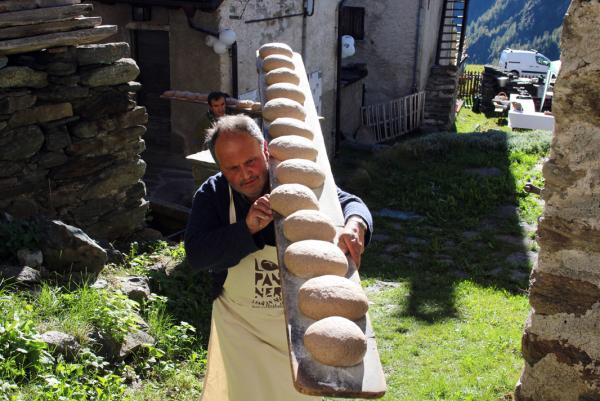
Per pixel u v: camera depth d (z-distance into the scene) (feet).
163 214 24.34
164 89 34.24
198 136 22.03
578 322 7.66
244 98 33.37
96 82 18.06
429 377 15.01
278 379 8.11
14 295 12.69
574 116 7.38
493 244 25.26
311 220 6.79
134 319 13.50
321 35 40.93
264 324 8.12
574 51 7.25
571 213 7.52
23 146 16.78
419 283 21.57
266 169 7.72
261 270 7.98
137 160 19.98
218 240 7.33
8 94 16.26
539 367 8.00
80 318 12.67
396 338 17.30
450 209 28.86
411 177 32.58
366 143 51.62
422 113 60.29
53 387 10.34
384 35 56.44
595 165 7.34
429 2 56.49
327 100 43.37
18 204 16.93
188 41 31.73
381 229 27.12
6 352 10.64
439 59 62.59
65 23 17.10
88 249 15.40
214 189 8.04
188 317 15.81
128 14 33.19
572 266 7.61
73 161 18.15
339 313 5.74
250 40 33.12
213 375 8.89
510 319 18.63
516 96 66.03
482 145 36.37
